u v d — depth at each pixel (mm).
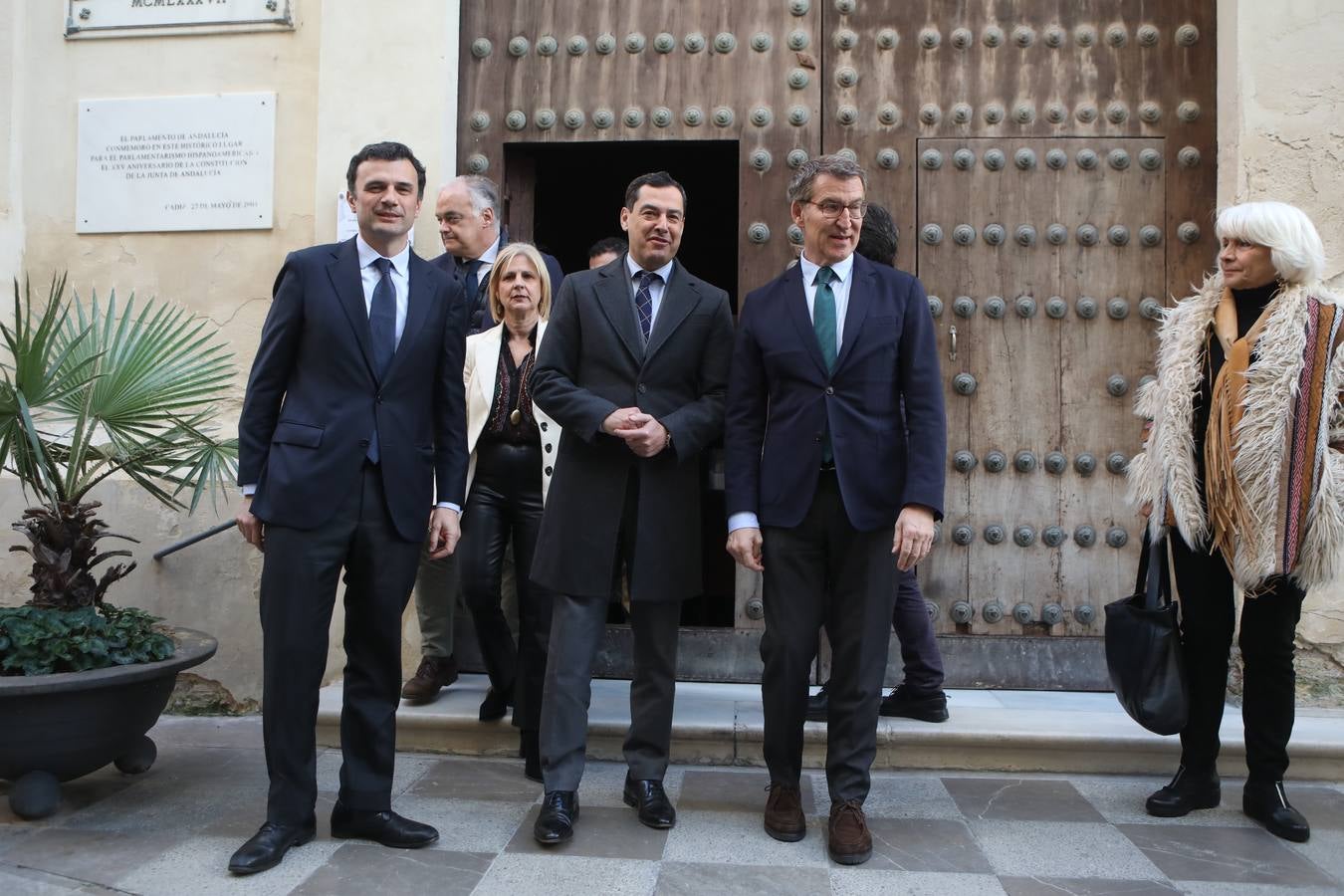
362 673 2645
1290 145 3684
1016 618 3932
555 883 2383
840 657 2646
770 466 2682
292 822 2543
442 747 3443
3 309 4141
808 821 2820
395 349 2641
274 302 2633
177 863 2494
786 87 4086
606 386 2787
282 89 4129
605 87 4141
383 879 2396
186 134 4152
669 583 2740
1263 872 2479
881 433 2625
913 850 2609
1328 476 2619
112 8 4195
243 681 3982
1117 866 2514
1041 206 4004
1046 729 3312
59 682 2703
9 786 3088
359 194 2600
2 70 4195
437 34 4000
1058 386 3973
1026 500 3965
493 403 3254
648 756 2818
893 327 2643
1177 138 3967
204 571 3992
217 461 3219
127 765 3168
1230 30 3785
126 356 3230
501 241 3850
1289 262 2668
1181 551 2859
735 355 2795
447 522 2748
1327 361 2639
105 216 4176
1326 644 3590
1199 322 2840
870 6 4094
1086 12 4020
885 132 4055
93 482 3180
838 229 2645
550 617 3143
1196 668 2854
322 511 2508
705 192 6879
